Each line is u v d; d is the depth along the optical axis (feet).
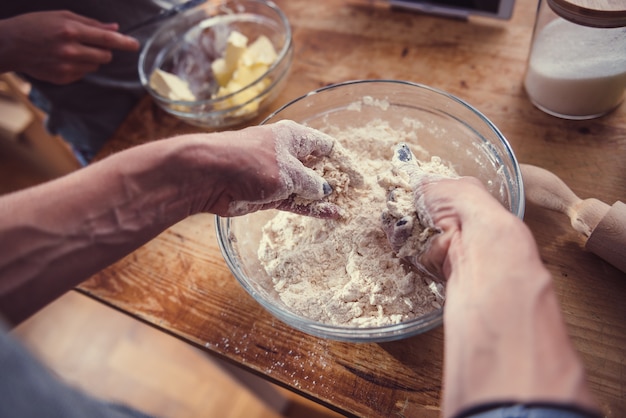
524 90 2.05
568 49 1.81
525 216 1.76
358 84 1.82
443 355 1.55
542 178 1.69
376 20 2.41
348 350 1.61
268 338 1.67
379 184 1.63
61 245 1.26
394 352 1.58
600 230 1.53
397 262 1.56
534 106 2.01
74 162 3.67
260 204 1.56
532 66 1.92
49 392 0.95
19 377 0.91
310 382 1.57
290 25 2.48
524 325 0.99
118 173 1.33
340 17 2.46
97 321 3.42
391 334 1.38
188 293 1.81
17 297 1.22
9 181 3.97
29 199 1.26
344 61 2.29
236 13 2.50
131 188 1.34
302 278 1.65
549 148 1.89
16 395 0.89
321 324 1.43
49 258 1.25
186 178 1.39
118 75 2.52
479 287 1.08
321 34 2.41
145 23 2.41
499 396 0.93
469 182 1.39
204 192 1.45
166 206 1.40
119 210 1.33
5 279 1.20
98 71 2.47
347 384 1.55
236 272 1.55
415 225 1.44
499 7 2.17
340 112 1.92
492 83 2.10
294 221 1.75
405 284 1.50
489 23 2.28
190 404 3.05
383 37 2.33
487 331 1.01
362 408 1.51
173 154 1.37
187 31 2.49
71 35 2.07
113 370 3.23
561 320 1.02
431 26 2.32
